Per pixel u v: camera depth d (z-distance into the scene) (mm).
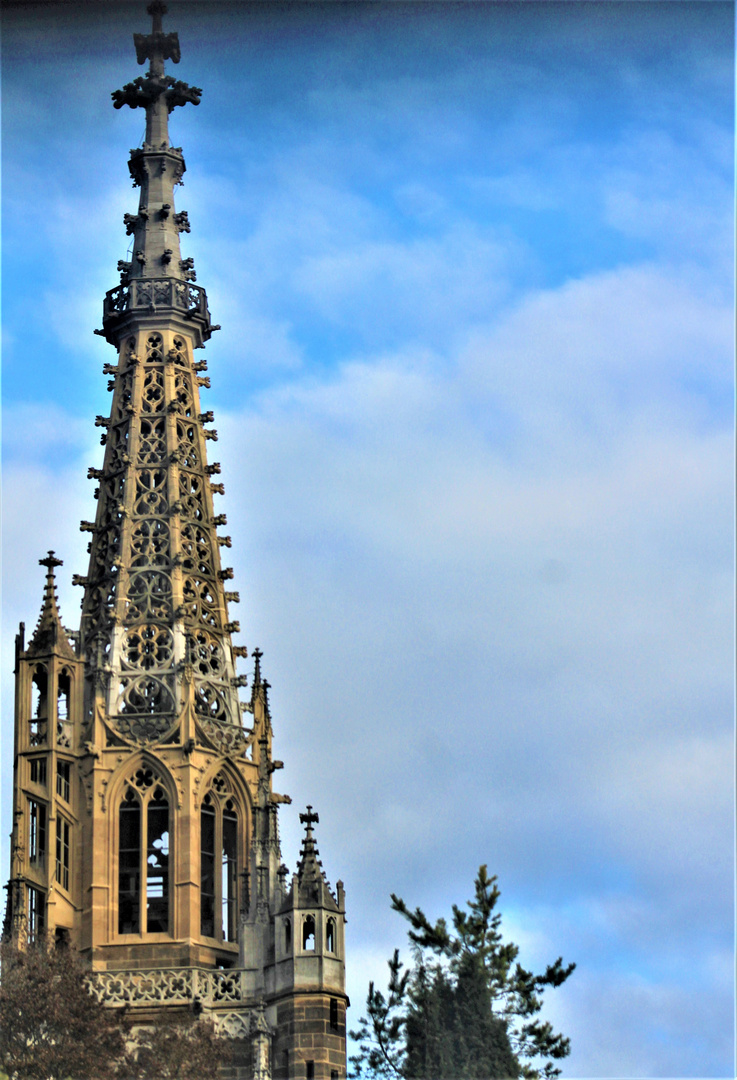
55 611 108812
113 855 104250
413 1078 89312
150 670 108188
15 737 106312
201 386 116688
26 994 91562
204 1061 94438
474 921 93312
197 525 112438
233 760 107125
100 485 114062
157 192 119625
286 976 99625
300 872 101562
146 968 101438
